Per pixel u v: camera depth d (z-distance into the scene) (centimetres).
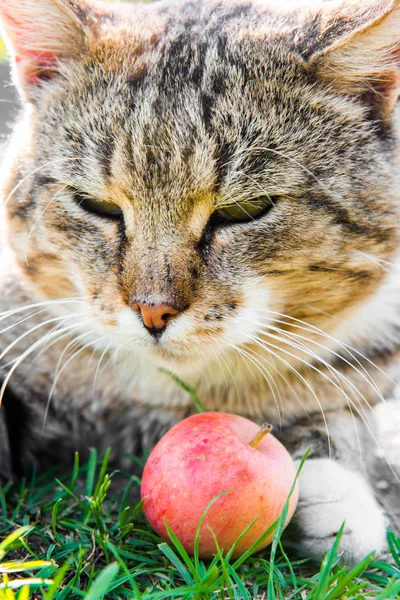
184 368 34
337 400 37
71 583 29
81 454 41
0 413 38
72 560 30
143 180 33
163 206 33
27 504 36
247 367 36
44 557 31
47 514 35
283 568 32
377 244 35
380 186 34
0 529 34
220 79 34
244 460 30
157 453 31
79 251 35
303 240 33
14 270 38
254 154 33
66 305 36
